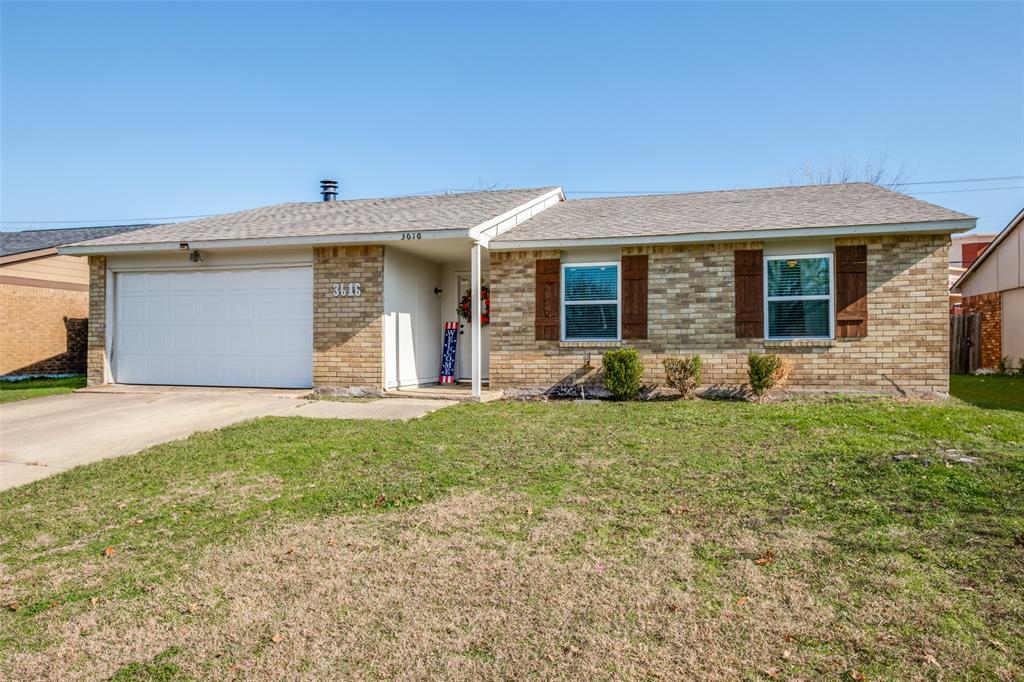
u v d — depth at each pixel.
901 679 2.81
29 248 17.78
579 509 5.15
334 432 8.19
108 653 3.22
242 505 5.50
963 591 3.60
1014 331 17.42
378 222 12.02
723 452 6.71
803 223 10.63
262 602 3.73
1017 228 17.09
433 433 8.05
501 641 3.23
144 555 4.49
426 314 13.88
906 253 10.43
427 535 4.71
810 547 4.27
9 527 5.11
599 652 3.10
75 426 9.12
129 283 13.10
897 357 10.49
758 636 3.20
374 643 3.25
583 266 11.78
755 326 10.96
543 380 11.87
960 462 5.91
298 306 12.23
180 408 10.43
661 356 11.34
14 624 3.54
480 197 15.02
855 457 6.23
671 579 3.87
